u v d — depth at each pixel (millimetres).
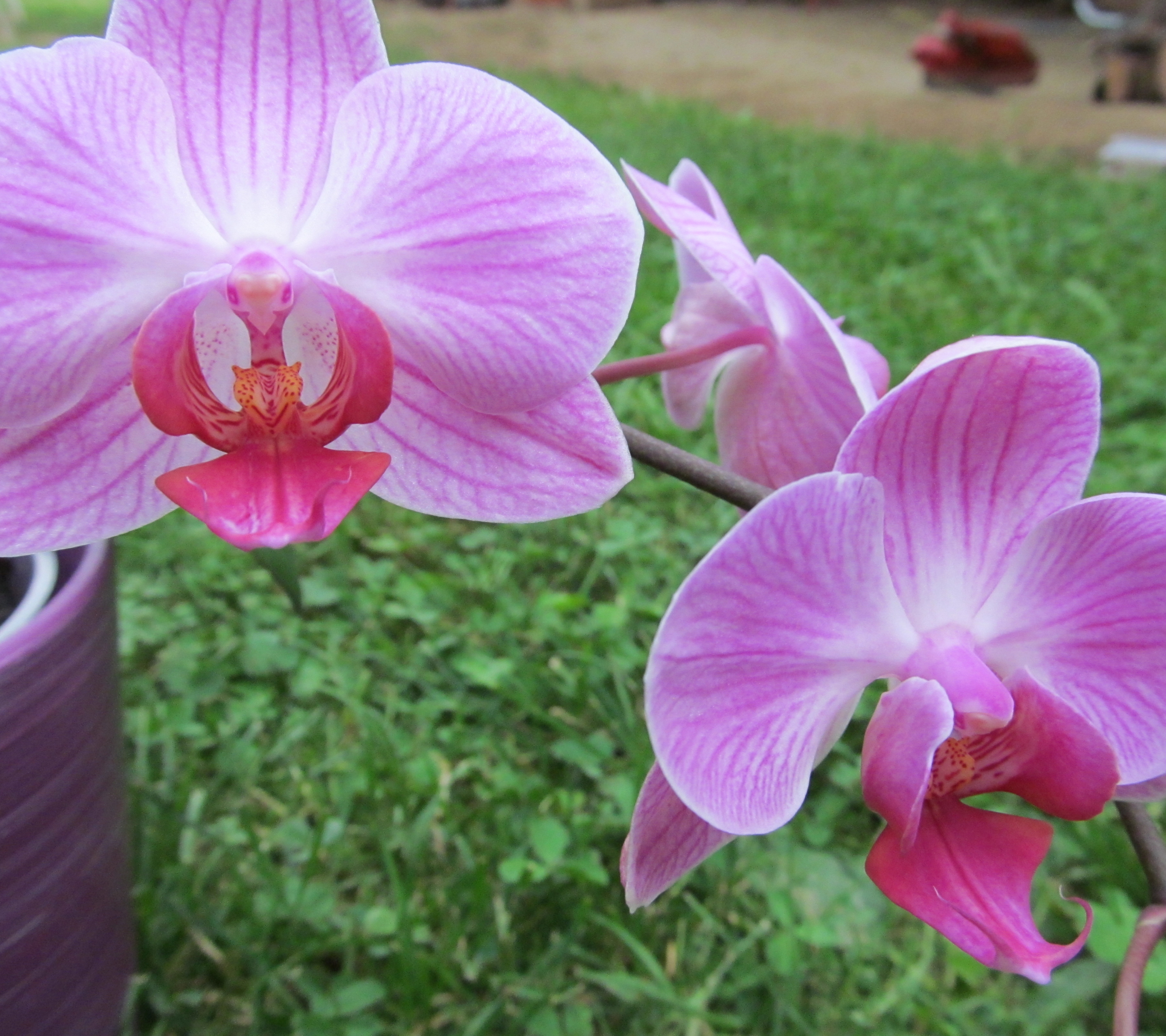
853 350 214
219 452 171
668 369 218
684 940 270
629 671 338
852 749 322
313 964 263
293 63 153
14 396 156
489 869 279
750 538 139
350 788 289
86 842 200
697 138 960
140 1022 253
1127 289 663
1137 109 1442
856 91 1565
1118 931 270
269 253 163
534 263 159
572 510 168
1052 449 159
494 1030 253
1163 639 162
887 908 284
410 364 172
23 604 199
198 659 336
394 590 362
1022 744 165
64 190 150
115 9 148
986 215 764
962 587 166
